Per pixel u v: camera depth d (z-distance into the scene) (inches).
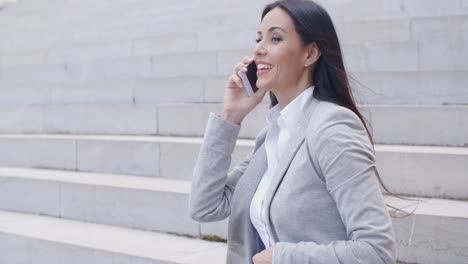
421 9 246.5
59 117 210.8
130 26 337.4
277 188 62.1
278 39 65.7
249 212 69.7
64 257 123.7
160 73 236.1
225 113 74.1
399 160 125.3
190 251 115.8
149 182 150.0
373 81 171.8
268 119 71.4
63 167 181.9
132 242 124.0
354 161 56.6
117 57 280.8
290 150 62.6
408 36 210.2
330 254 56.0
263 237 68.1
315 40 64.6
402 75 168.7
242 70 73.2
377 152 127.4
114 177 161.5
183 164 155.6
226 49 239.6
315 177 59.6
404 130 145.6
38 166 187.9
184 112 183.0
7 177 165.2
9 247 134.1
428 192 122.7
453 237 101.0
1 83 297.7
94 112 202.7
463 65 181.3
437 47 183.8
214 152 73.0
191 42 264.5
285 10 65.4
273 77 66.3
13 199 164.1
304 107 65.2
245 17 286.7
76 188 149.8
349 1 264.2
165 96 210.1
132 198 138.9
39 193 158.1
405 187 125.0
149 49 276.4
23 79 289.7
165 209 133.4
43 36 371.9
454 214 102.9
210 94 199.2
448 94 163.6
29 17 437.7
